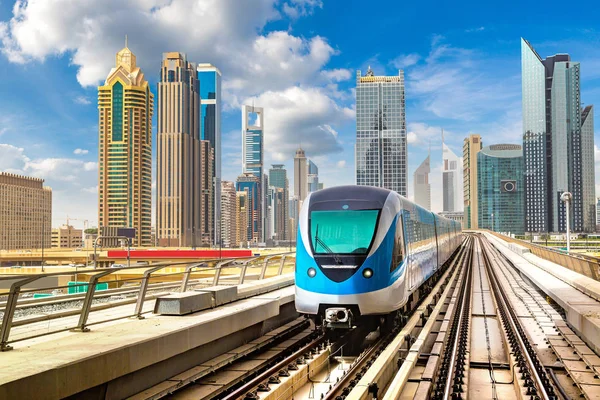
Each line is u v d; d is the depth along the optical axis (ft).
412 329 48.44
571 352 42.34
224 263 48.85
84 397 26.23
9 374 22.58
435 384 33.01
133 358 28.73
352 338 49.98
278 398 30.94
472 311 66.13
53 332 30.19
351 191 49.90
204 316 38.45
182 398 30.63
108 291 55.01
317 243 46.83
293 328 51.78
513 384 35.14
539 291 85.40
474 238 407.85
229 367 37.86
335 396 31.09
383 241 46.65
